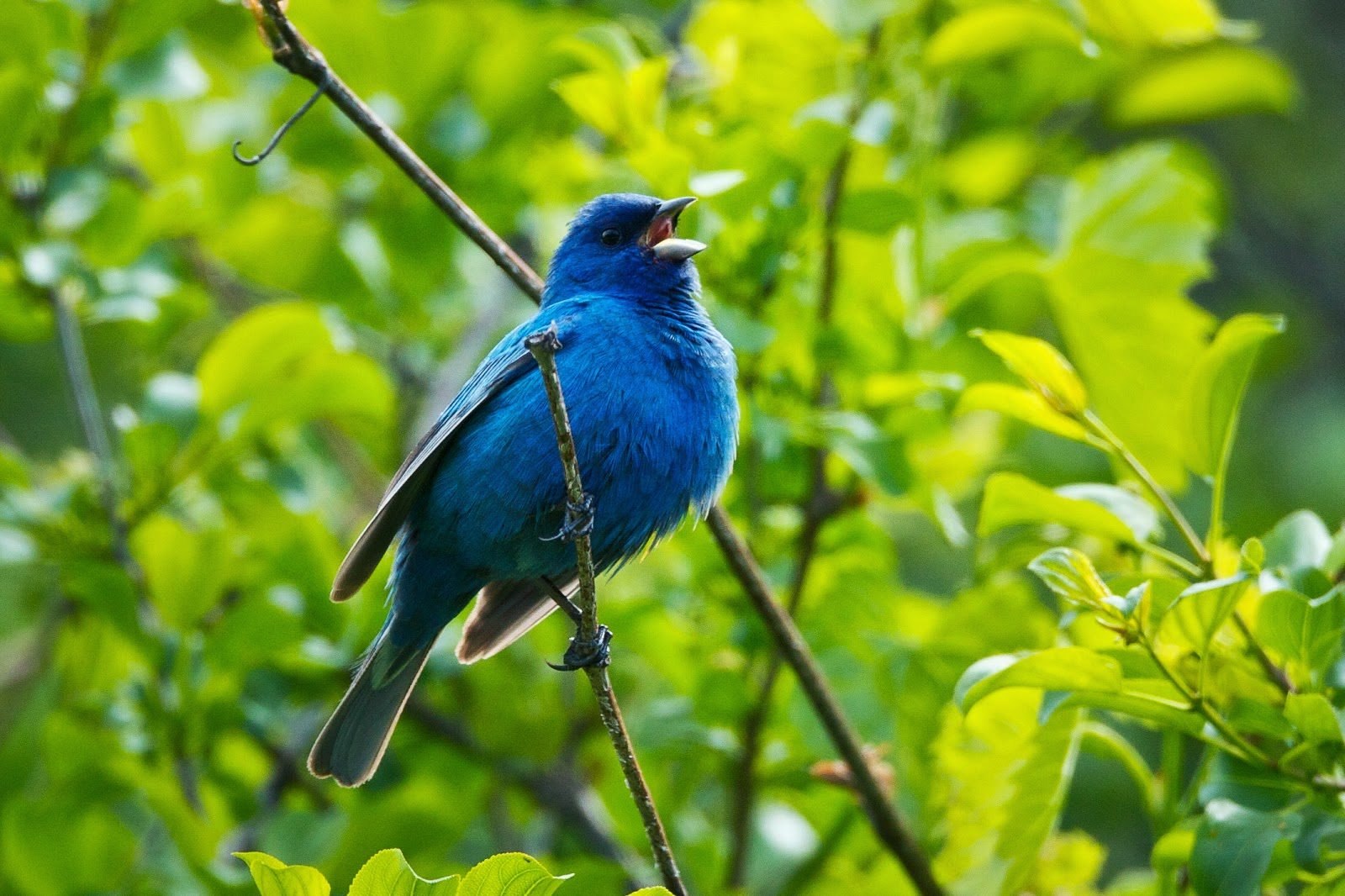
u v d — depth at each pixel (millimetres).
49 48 10984
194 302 12086
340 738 9250
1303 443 17422
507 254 8508
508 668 11750
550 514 9227
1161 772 8812
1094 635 8617
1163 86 12734
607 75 9703
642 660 11898
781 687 10281
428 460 9117
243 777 11898
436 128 11898
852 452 9523
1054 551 6910
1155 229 10758
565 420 7145
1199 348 10648
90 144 11180
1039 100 12305
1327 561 7844
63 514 10914
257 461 11719
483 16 12266
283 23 8227
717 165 9719
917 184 10195
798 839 11305
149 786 10039
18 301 11281
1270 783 7188
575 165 11766
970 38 10148
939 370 11031
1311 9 20188
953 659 9859
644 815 7098
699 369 9297
